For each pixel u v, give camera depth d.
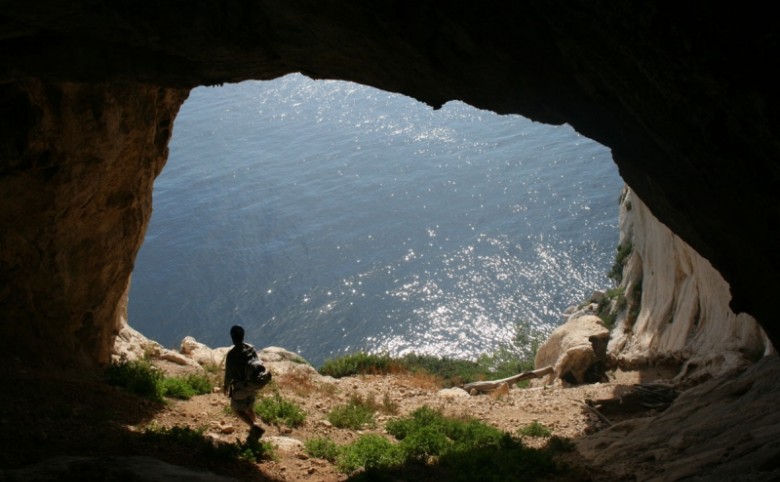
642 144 8.93
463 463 11.09
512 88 9.22
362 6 8.48
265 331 47.59
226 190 70.12
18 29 9.17
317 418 13.79
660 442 11.59
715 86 6.45
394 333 44.88
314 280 53.00
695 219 9.30
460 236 57.44
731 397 12.46
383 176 70.75
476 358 40.56
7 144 11.04
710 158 7.71
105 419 10.69
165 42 9.45
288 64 10.36
